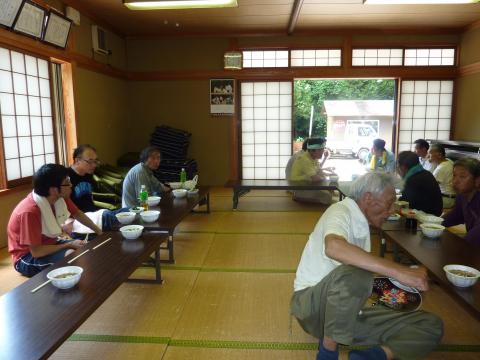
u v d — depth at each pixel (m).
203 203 5.31
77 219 2.87
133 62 6.73
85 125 5.23
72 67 4.83
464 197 2.67
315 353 1.91
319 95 14.76
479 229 2.35
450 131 6.68
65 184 2.49
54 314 1.45
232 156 6.83
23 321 1.40
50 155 4.40
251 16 5.57
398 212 2.85
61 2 4.60
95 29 5.40
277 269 2.97
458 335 2.07
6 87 3.65
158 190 3.93
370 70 6.47
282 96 6.73
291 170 5.45
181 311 2.33
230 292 2.59
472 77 6.06
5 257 3.28
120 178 5.14
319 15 5.55
